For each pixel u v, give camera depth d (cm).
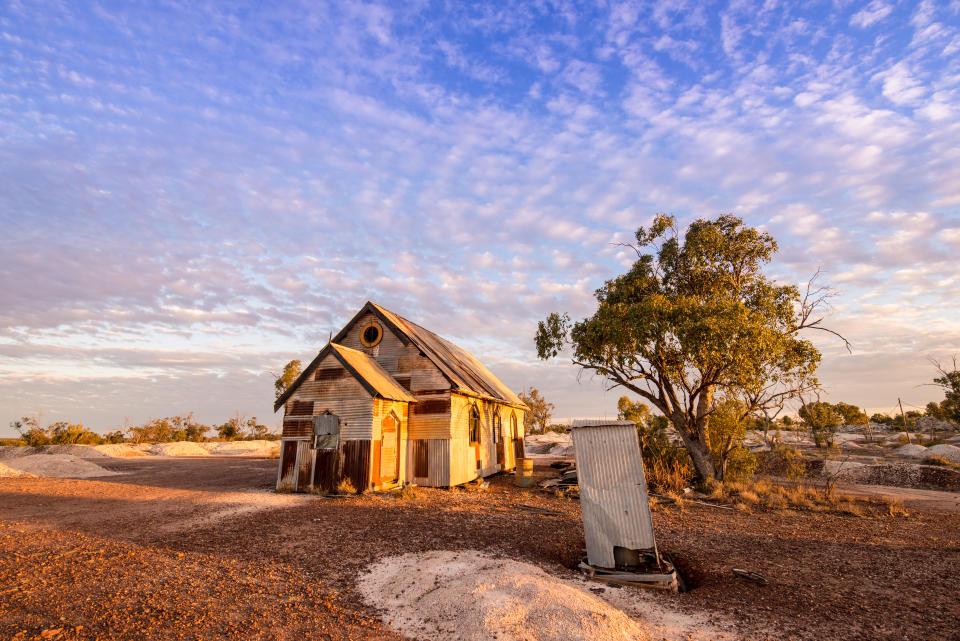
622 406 3756
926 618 653
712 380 1961
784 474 2561
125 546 971
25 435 3706
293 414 1850
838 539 1127
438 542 1019
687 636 599
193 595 707
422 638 585
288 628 605
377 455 1788
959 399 3534
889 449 3869
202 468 2778
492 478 2420
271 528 1142
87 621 611
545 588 675
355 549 961
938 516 1456
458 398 2120
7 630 579
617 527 859
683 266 2209
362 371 1842
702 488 1928
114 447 3925
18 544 977
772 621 646
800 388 1952
